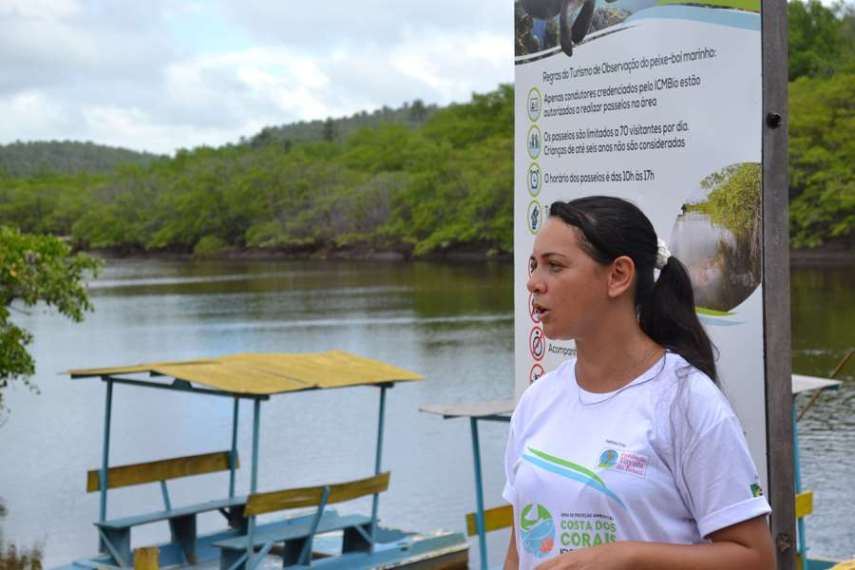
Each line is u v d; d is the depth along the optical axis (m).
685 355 2.73
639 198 4.80
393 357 26.16
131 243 98.25
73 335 34.09
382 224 75.62
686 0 4.55
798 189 47.22
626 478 2.65
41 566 11.26
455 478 14.36
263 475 15.08
